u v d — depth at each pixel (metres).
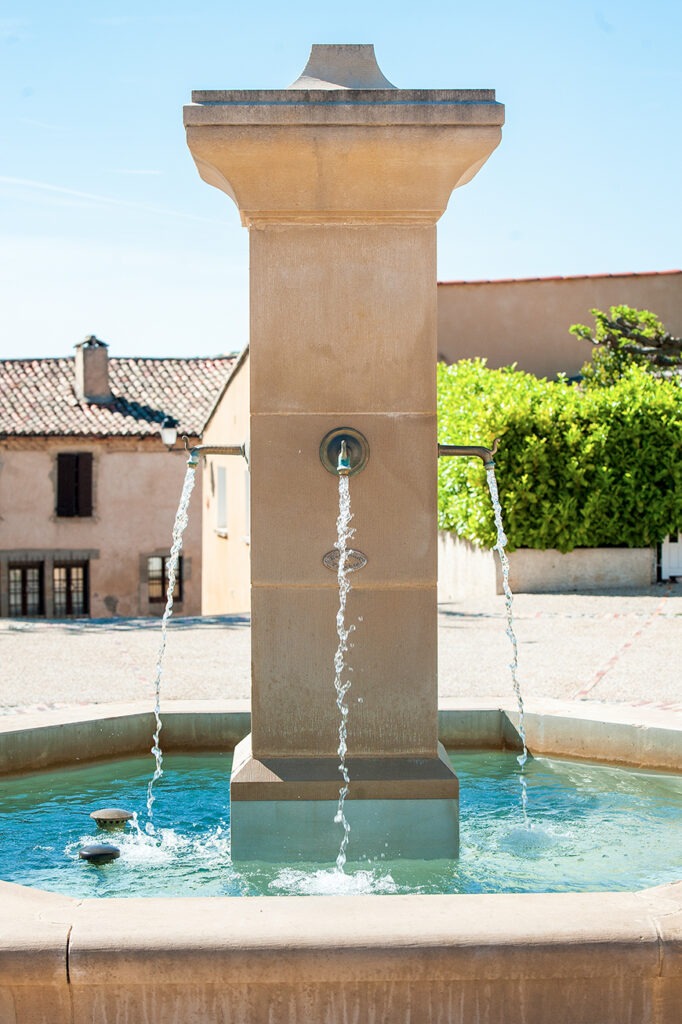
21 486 33.53
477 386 17.77
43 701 8.31
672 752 6.11
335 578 4.72
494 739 6.76
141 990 2.84
